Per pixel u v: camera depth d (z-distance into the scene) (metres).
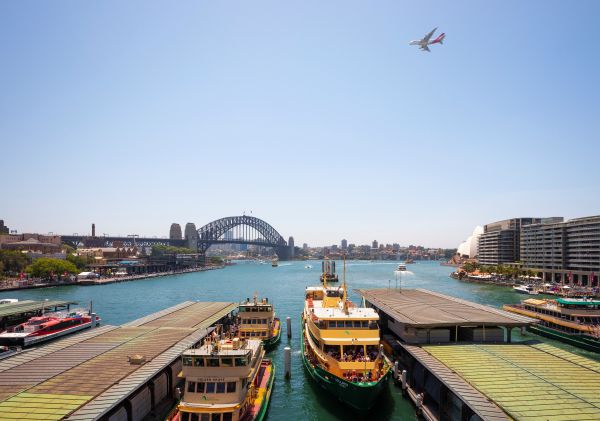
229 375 41.12
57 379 41.19
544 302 102.69
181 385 54.12
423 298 89.25
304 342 72.94
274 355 77.06
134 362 46.19
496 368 45.97
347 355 54.31
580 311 86.00
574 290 179.12
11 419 32.44
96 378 41.44
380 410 50.62
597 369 45.56
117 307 148.12
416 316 65.38
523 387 39.94
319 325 58.69
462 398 37.41
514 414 33.94
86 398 36.31
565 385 40.53
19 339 75.12
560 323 85.75
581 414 34.00
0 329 87.75
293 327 103.25
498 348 54.75
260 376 56.81
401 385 58.34
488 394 38.19
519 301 163.12
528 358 49.94
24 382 40.28
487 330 62.00
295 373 67.06
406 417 48.81
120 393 37.47
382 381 49.72
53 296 180.50
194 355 41.38
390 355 67.19
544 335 89.12
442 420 45.41
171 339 58.53
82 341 57.25
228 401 40.41
